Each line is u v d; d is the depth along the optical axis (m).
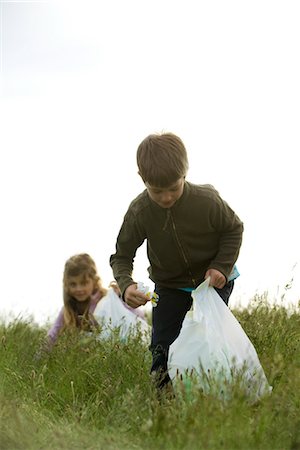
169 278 5.50
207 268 5.45
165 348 5.47
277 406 4.11
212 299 5.17
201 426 3.83
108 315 7.24
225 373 4.75
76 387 5.18
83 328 6.93
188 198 5.22
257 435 3.83
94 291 7.57
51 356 6.04
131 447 3.87
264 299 6.29
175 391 4.61
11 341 6.38
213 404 3.95
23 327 7.32
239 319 6.20
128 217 5.45
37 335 7.30
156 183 4.90
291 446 3.84
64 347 6.00
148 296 5.37
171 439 3.83
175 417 3.99
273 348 5.41
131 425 4.22
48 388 5.18
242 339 5.08
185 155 4.99
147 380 5.16
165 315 5.54
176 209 5.22
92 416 4.51
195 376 4.51
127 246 5.54
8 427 3.99
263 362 4.79
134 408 4.30
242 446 3.72
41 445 3.90
